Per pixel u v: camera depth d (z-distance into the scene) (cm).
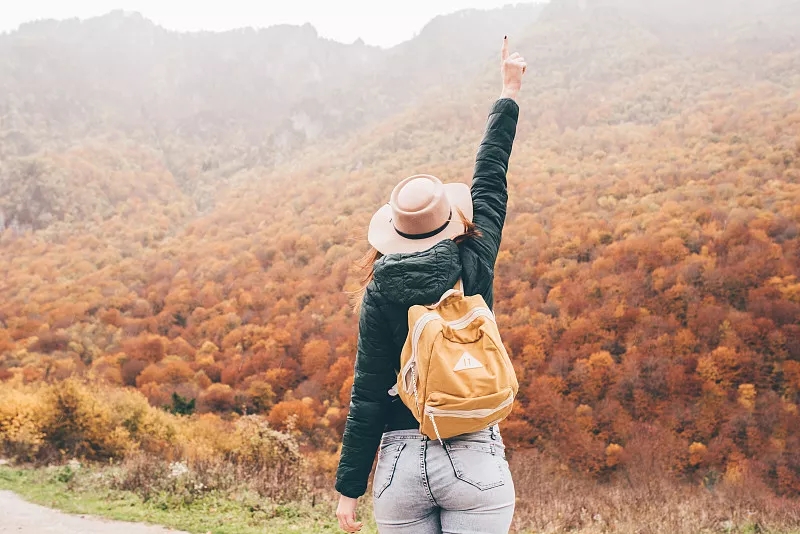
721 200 8594
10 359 7775
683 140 12406
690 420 4972
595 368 5538
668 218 8088
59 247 13612
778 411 4859
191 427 2291
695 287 6406
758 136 11075
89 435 1642
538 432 5047
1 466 1298
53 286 10706
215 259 10819
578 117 16200
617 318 6300
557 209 9706
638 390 5297
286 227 11481
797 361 5303
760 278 6372
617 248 7600
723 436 4688
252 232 12825
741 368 5344
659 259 7056
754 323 5756
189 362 7375
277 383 6600
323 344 6919
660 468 4288
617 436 4850
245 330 7738
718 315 5912
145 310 9375
